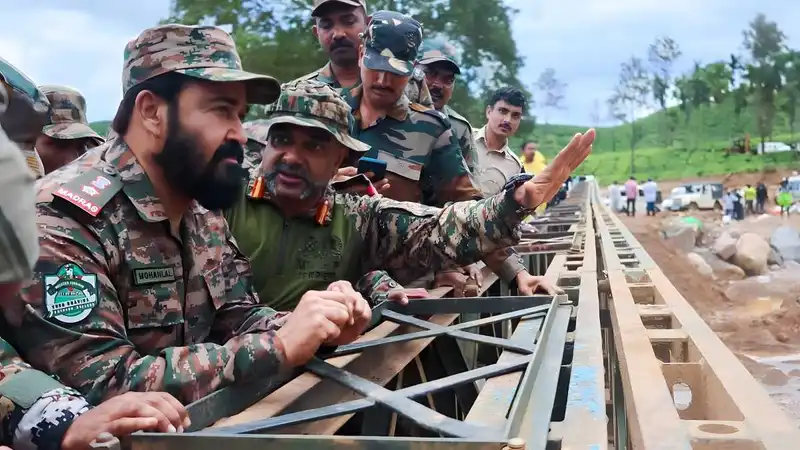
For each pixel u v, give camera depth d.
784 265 21.69
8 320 1.87
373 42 3.90
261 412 1.95
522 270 3.64
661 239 25.17
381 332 2.67
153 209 2.16
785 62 68.81
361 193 3.35
